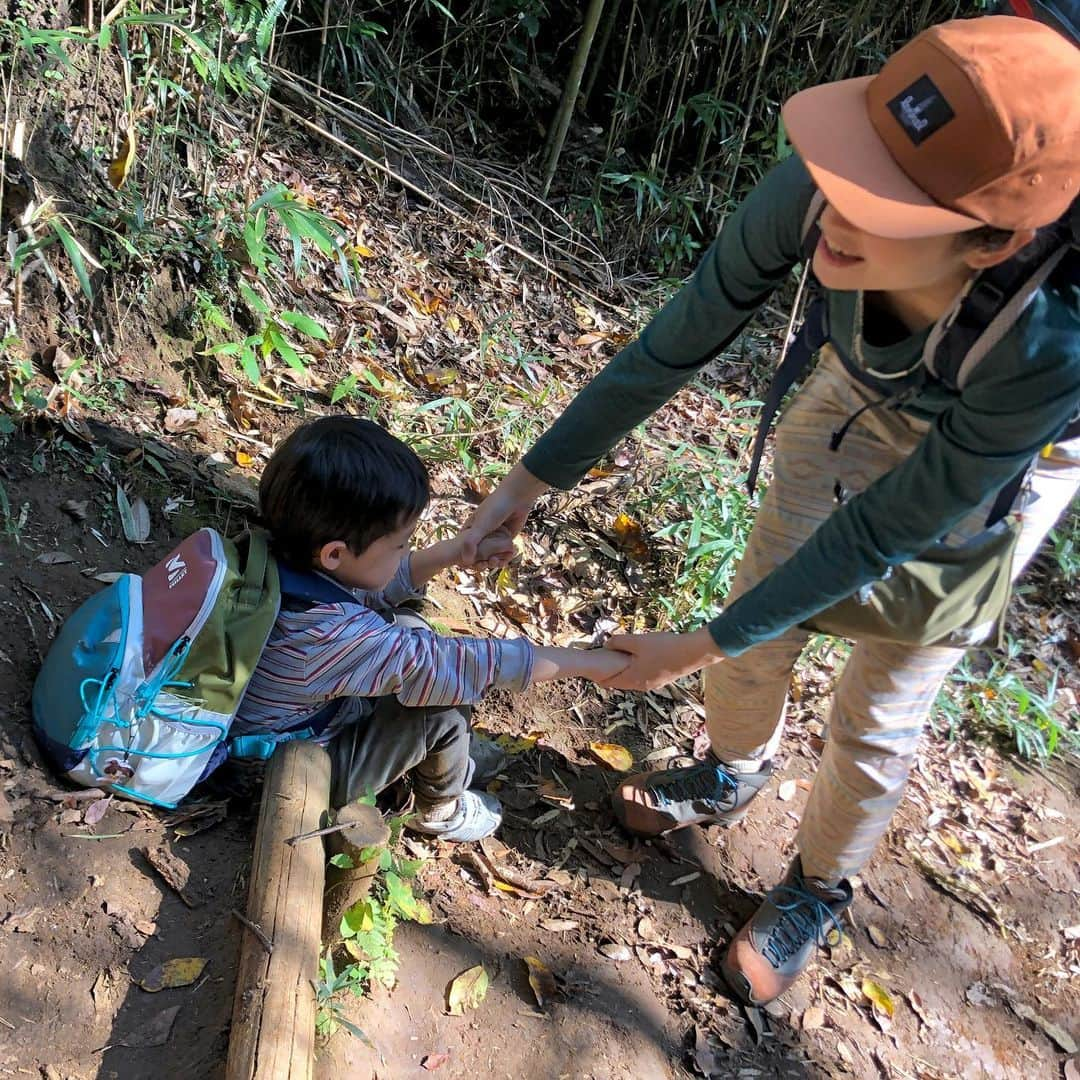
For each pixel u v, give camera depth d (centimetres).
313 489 172
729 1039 201
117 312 261
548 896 214
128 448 246
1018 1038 224
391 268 365
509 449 318
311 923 161
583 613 288
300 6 394
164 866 175
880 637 164
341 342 323
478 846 218
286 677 179
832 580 146
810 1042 207
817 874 209
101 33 235
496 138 458
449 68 448
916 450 138
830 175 112
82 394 246
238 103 360
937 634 163
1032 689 323
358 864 161
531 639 273
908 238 112
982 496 134
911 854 257
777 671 207
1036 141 105
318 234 273
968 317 123
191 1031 156
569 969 200
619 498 324
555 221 440
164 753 175
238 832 186
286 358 271
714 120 461
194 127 298
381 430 183
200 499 248
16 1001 153
